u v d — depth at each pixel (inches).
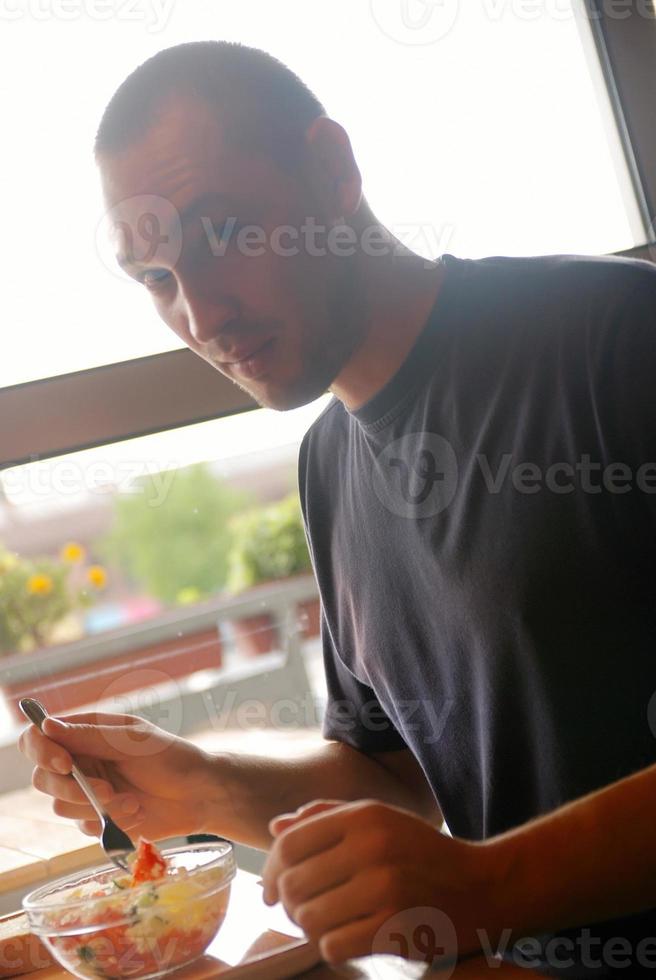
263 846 44.2
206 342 40.1
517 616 38.4
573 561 37.6
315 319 40.9
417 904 26.7
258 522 117.1
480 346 41.3
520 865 27.6
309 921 27.0
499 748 39.9
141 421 55.9
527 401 39.4
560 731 38.1
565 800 38.2
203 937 34.6
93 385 55.4
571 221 63.1
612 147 62.2
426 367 42.2
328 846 27.5
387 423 43.5
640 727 36.9
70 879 39.6
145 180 39.8
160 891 34.1
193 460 60.2
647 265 39.2
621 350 36.9
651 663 36.7
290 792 45.5
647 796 28.2
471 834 43.6
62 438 55.1
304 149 41.6
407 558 43.4
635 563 36.8
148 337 58.0
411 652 44.1
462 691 42.0
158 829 43.6
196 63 40.8
